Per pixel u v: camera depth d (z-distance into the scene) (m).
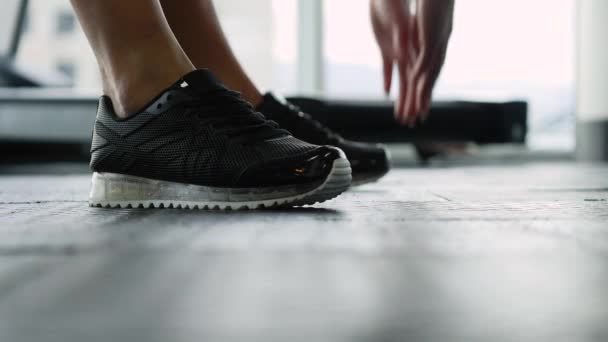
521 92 4.00
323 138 1.25
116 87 0.90
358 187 1.41
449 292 0.35
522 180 1.74
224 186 0.85
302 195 0.84
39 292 0.35
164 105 0.87
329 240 0.55
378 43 1.37
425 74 1.22
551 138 4.12
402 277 0.39
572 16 3.90
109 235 0.58
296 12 3.84
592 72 3.70
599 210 0.82
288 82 3.92
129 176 0.91
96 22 0.88
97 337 0.26
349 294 0.35
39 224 0.67
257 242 0.53
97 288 0.36
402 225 0.66
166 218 0.74
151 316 0.30
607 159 3.59
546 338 0.26
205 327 0.28
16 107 2.90
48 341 0.26
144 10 0.87
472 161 3.72
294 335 0.27
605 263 0.44
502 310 0.31
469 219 0.71
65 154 3.46
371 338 0.26
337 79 3.94
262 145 0.85
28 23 5.21
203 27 1.11
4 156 3.33
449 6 1.14
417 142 2.95
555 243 0.53
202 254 0.48
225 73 1.14
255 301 0.33
